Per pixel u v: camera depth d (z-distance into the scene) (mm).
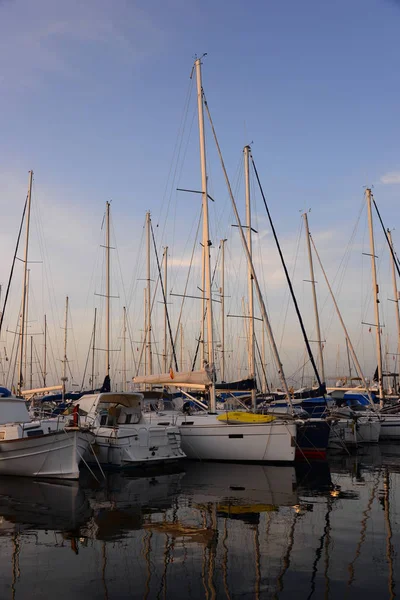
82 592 7410
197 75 22641
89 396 19766
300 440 20281
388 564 8328
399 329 33656
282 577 7855
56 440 15844
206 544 9352
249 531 10133
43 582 7750
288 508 12055
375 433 25797
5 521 10945
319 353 32188
